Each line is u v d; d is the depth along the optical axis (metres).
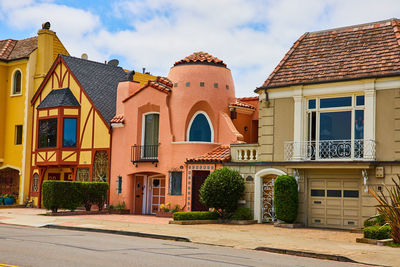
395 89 19.19
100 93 30.86
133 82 28.77
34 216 24.19
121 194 27.70
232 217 22.20
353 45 21.27
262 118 22.31
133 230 17.92
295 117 21.25
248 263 11.21
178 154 25.45
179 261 10.96
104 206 28.19
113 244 13.73
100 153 29.11
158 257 11.46
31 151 32.62
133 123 27.58
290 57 22.53
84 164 29.64
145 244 14.20
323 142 20.58
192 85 25.83
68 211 25.67
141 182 28.30
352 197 20.05
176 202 25.08
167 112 26.12
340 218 20.23
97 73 32.41
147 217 24.47
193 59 26.28
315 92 20.92
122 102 28.47
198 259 11.45
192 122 26.09
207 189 22.00
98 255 11.34
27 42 35.09
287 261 12.07
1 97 34.03
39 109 31.27
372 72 19.70
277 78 22.05
